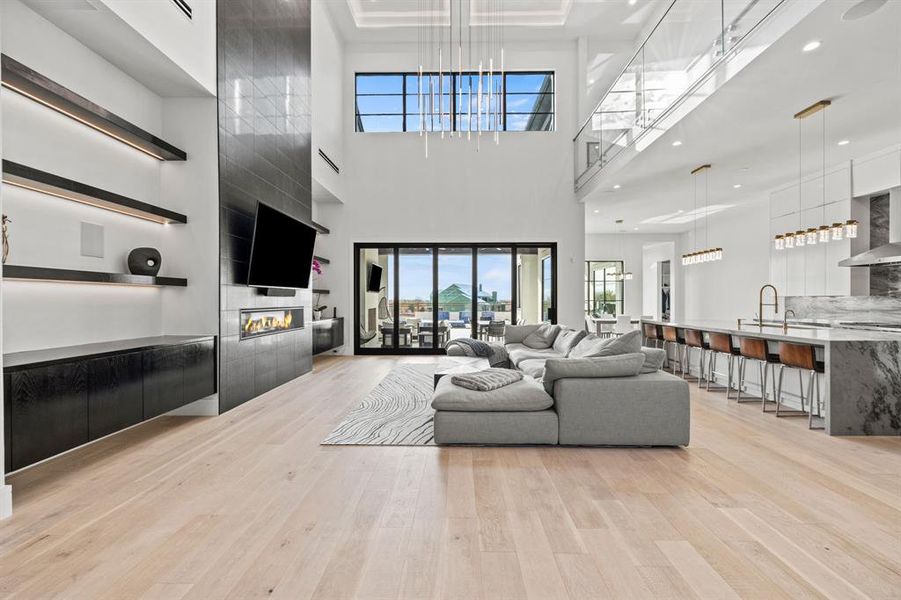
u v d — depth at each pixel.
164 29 3.68
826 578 1.78
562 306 9.18
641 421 3.31
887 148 5.86
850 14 3.12
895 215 6.04
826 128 5.23
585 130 8.61
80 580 1.77
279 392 5.41
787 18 3.35
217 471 2.90
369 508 2.37
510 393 3.36
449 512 2.33
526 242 9.25
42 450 2.52
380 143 9.30
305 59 6.80
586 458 3.13
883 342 3.68
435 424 3.35
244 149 4.91
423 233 9.29
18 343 3.04
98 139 3.68
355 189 9.31
